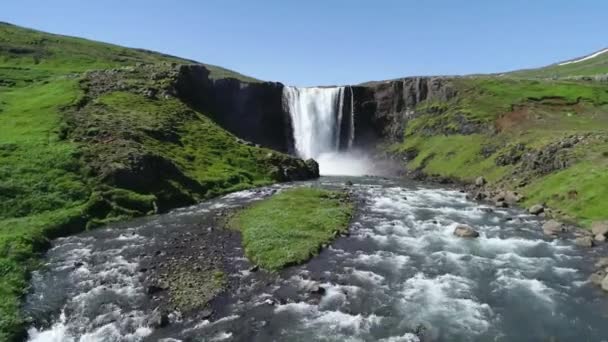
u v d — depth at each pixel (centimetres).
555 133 7938
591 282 3105
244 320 2484
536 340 2344
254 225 4259
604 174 5222
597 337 2373
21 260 3369
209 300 2738
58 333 2373
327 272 3234
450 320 2550
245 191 6681
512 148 7894
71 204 4794
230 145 8469
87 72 10781
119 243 3922
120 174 5412
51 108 7525
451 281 3122
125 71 10569
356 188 7200
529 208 5394
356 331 2392
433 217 5028
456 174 8662
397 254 3681
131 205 5128
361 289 2944
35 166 5266
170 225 4553
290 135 12888
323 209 5012
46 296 2802
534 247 3912
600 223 4266
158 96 9431
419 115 12512
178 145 7462
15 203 4550
